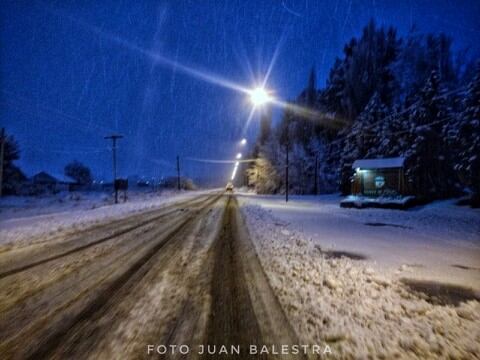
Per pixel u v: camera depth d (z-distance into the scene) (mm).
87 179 70562
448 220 14219
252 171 57219
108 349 2834
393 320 3488
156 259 6160
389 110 32688
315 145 46406
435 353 2828
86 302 3951
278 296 4125
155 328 3230
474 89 19047
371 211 18797
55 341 2986
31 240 8297
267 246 7422
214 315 3537
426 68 39406
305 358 2699
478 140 18469
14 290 4410
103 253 6723
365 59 44156
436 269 5727
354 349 2854
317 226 11703
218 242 7926
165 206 20797
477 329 3314
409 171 24250
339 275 5164
